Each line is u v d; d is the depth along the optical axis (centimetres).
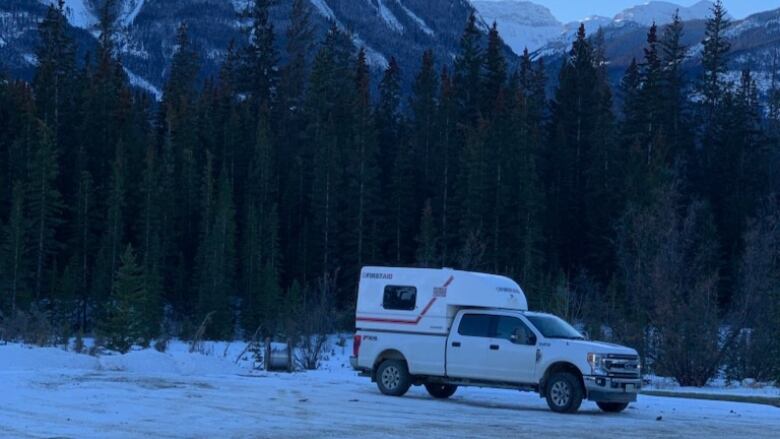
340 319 5141
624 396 1981
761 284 3200
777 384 2959
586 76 8412
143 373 2564
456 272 2202
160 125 9169
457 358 2144
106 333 4103
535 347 2048
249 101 9000
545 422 1817
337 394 2206
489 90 8756
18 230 6200
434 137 7975
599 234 7062
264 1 10188
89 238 6912
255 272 6600
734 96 8962
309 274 7231
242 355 3644
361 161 7112
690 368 3045
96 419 1672
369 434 1588
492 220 6781
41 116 7806
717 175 7812
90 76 8688
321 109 8294
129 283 4456
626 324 3331
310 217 7756
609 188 7162
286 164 8225
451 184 7525
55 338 3903
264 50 9800
